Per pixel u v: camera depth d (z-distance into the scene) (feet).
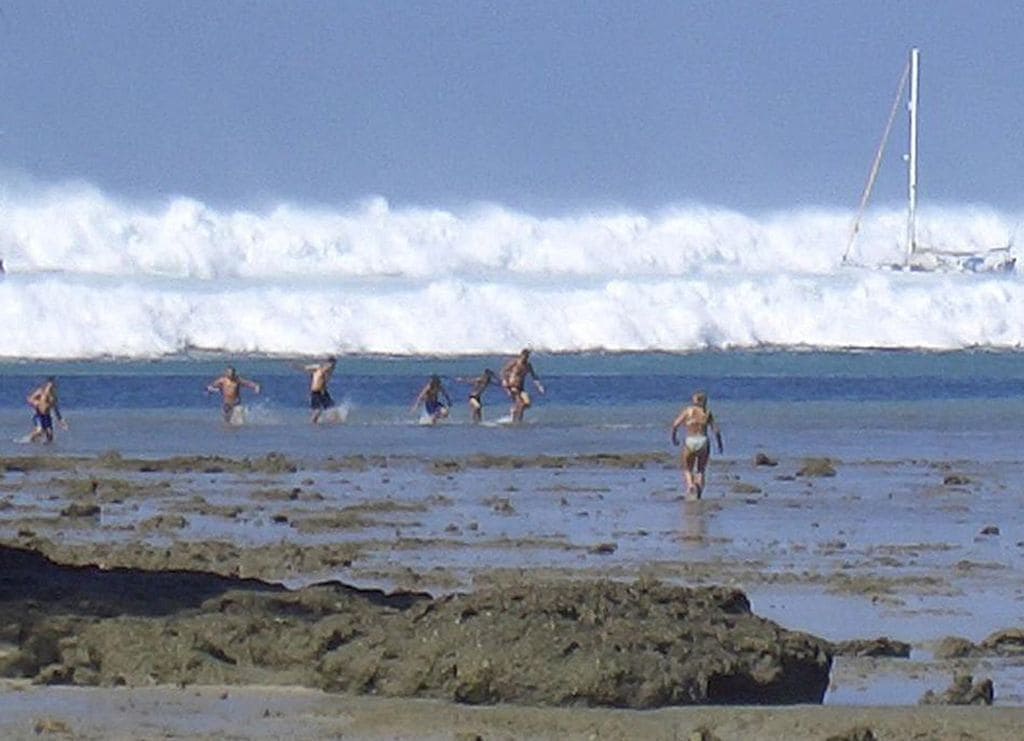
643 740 160.15
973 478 412.36
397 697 173.17
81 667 181.47
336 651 177.88
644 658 172.65
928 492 379.76
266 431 543.80
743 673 175.52
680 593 188.85
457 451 473.67
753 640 177.99
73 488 365.20
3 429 547.90
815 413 647.56
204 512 327.88
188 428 554.46
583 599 182.80
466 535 300.61
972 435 548.31
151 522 308.81
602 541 295.48
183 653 181.47
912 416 634.02
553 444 499.92
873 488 387.55
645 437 527.81
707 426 366.22
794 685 177.78
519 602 180.24
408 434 536.42
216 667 180.55
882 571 266.36
